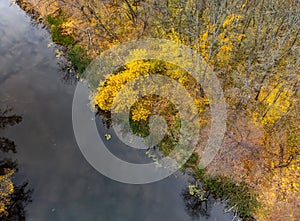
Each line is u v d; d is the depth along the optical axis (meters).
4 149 15.93
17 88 19.34
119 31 19.45
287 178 13.73
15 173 15.03
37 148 16.17
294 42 15.78
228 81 16.59
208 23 17.19
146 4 17.94
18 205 13.92
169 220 13.75
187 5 17.23
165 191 14.71
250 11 17.00
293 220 12.69
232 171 14.42
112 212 13.91
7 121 17.30
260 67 15.71
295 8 15.45
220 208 14.02
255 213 13.45
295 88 14.26
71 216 13.72
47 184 14.76
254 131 14.85
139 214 13.91
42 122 17.44
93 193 14.55
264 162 14.34
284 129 14.66
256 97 15.57
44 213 13.77
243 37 17.42
